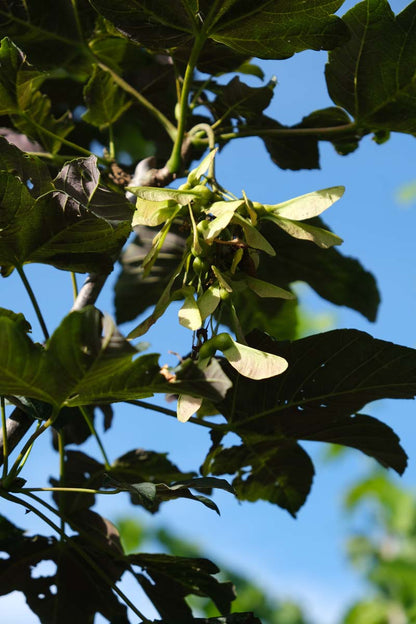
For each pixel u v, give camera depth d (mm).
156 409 958
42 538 1006
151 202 911
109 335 839
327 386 966
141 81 1112
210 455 1007
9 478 903
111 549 1016
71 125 1096
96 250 920
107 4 947
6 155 908
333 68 1013
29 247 912
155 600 1001
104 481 896
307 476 1046
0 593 1006
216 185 925
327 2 937
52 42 1066
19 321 891
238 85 1054
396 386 961
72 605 1012
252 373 873
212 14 948
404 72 1005
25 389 870
